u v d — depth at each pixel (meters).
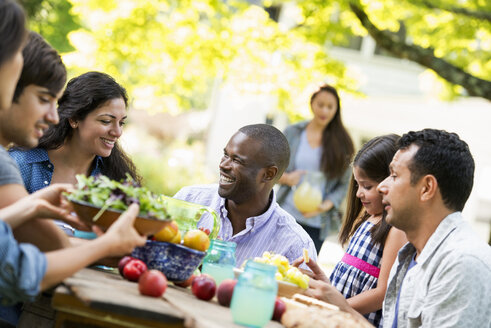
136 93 8.82
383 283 2.82
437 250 2.33
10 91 1.78
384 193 2.43
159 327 1.66
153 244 2.13
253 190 2.89
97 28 7.89
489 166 11.38
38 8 7.66
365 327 1.89
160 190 11.37
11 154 2.95
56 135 2.96
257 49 7.84
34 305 2.15
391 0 7.37
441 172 2.33
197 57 7.93
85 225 1.95
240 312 1.81
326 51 8.36
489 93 6.57
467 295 2.18
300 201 4.66
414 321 2.34
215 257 2.35
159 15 8.09
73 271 1.72
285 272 2.40
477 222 11.54
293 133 5.00
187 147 14.57
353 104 12.07
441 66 6.66
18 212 1.85
